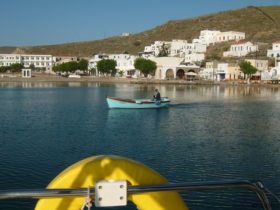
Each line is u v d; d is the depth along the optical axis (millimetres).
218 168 20078
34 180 17422
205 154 23453
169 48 187250
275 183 17391
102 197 3568
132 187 3654
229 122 38781
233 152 24062
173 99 68438
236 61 148375
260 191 3963
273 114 45969
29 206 14000
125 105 50688
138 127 35156
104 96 74250
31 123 36938
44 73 183625
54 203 4270
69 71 167875
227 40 192125
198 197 15133
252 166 20453
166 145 26422
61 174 4320
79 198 4277
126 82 138875
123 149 24969
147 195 4340
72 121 38875
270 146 26141
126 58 175500
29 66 198000
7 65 192625
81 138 28859
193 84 127875
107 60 155625
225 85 123500
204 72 142500
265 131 32906
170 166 20422
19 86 112562
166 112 47938
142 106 50875
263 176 18547
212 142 27609
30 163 20500
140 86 117500
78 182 4191
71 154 23125
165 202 4410
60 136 29625
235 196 15211
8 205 14008
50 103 58875
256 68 132125
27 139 28094
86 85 122750
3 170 18953
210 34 198875
